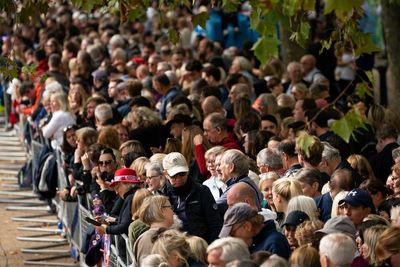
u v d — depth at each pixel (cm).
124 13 2233
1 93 4538
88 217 2470
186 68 3700
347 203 1978
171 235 1852
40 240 3095
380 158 2566
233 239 1680
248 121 2750
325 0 1491
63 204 3058
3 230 3212
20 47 4484
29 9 2395
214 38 5131
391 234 1764
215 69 3553
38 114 3512
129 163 2523
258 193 2200
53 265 2888
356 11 1872
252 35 5150
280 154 2370
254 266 1562
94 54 4309
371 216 1911
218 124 2628
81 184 2741
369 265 1788
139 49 4444
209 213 2158
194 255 1845
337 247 1703
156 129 2766
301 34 1889
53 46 4322
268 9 1652
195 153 2578
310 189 2175
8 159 3994
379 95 3781
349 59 3738
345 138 1741
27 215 3356
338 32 2045
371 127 2736
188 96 3409
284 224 1955
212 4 2161
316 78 3481
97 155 2534
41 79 2653
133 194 2259
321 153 2319
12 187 3647
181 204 2169
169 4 2277
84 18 5275
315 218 1992
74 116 3303
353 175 2125
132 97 3328
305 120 2900
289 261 1764
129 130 2859
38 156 3284
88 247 2516
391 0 2752
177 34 2288
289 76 3744
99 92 3522
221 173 2222
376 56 3881
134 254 2023
